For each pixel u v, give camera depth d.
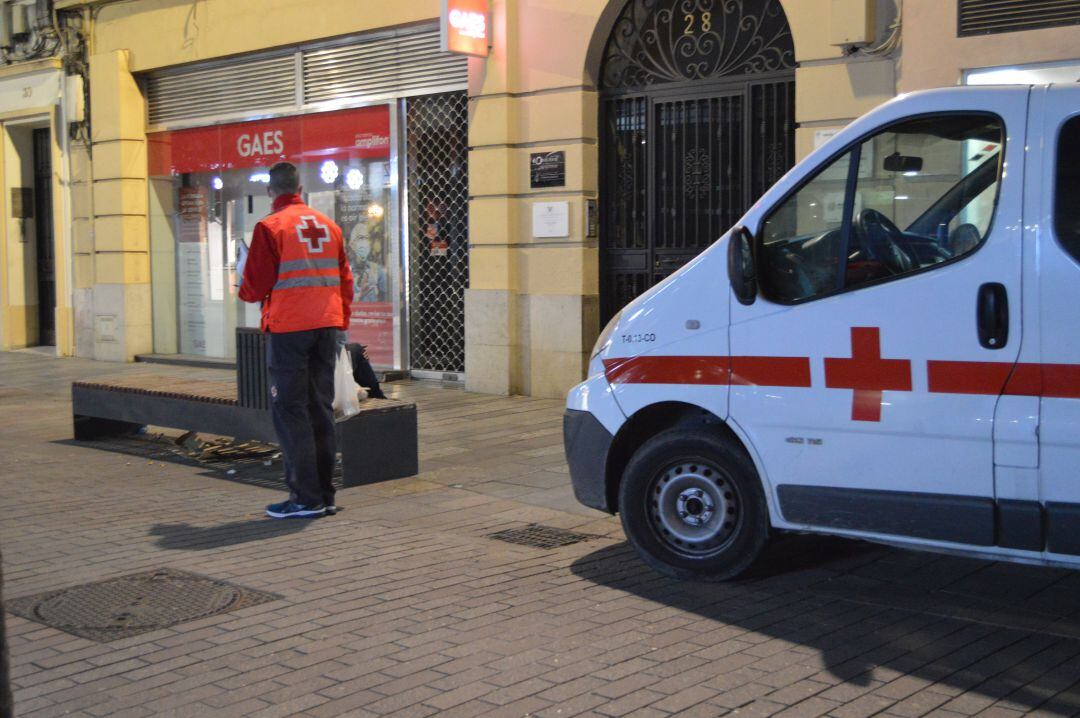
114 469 8.97
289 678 4.47
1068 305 4.76
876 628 5.05
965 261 5.00
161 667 4.60
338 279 7.32
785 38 10.97
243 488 8.20
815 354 5.37
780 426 5.46
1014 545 4.89
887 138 5.25
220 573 5.95
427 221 14.13
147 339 17.78
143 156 17.58
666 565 5.84
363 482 8.27
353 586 5.71
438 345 14.17
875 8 9.71
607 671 4.52
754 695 4.27
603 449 6.06
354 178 14.82
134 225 17.55
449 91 13.65
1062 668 4.55
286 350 7.11
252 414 8.62
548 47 12.33
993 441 4.91
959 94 5.10
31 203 19.52
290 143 15.58
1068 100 4.87
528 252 12.70
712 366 5.67
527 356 12.83
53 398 13.49
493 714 4.11
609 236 12.41
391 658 4.69
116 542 6.60
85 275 18.20
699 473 5.75
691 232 11.77
